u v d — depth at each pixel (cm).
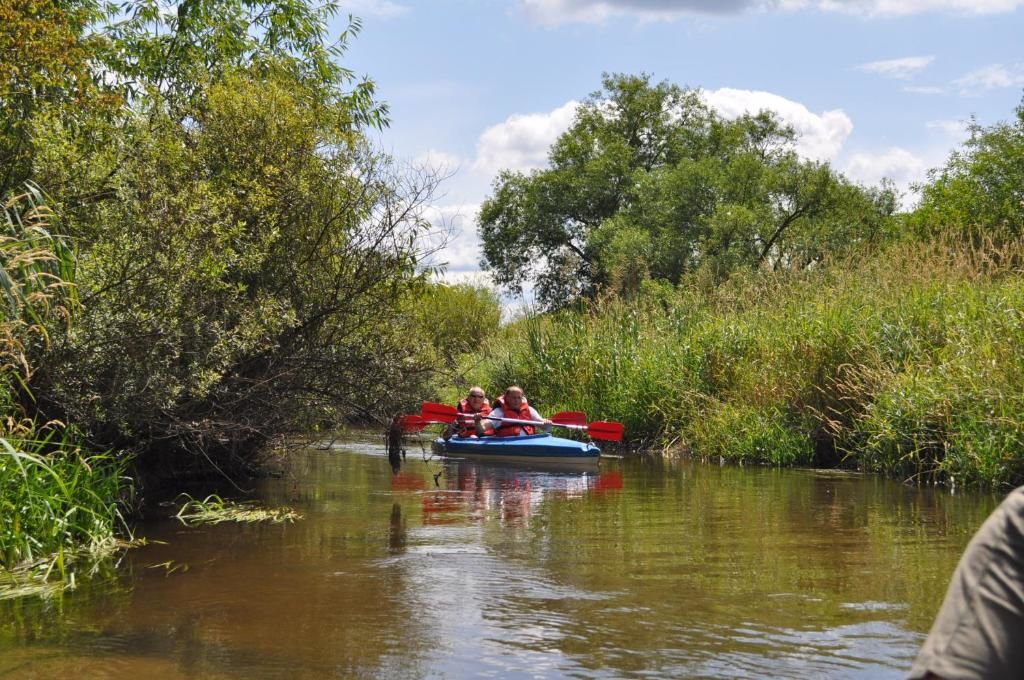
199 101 1037
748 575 599
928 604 528
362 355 988
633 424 1534
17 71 743
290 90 1079
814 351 1274
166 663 432
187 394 855
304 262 986
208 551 678
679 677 409
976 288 1269
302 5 1562
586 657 436
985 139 2852
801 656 436
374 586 573
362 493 987
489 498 952
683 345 1521
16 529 617
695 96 4266
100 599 545
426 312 1213
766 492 987
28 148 796
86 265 760
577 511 864
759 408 1331
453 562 640
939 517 819
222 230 865
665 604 530
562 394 1658
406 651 447
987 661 128
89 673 419
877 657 434
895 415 1098
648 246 3162
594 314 1792
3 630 486
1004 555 134
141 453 902
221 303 857
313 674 417
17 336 682
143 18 1409
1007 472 972
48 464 681
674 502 919
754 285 1543
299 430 1048
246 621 499
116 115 859
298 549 685
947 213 2822
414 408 1061
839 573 604
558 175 3872
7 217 648
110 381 761
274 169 930
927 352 1171
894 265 1412
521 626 488
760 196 3244
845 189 3197
